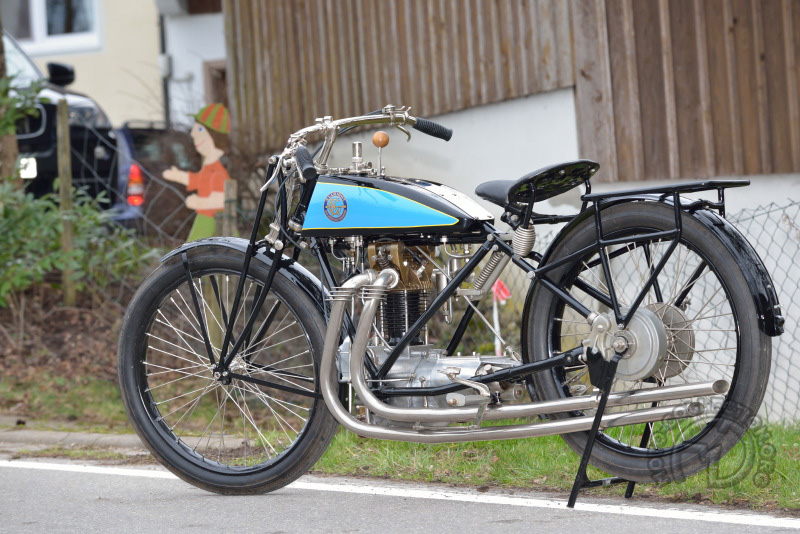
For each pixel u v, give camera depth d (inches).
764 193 297.6
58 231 387.2
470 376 177.5
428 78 354.3
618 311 169.6
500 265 182.1
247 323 197.0
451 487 203.6
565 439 182.7
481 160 340.5
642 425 197.6
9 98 400.8
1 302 366.3
